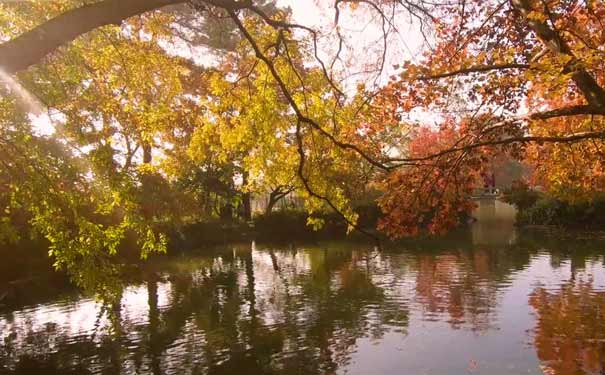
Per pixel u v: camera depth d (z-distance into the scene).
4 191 9.62
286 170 10.21
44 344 14.64
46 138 9.98
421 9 9.97
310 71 10.11
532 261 25.25
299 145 7.47
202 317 17.02
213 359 12.96
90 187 10.21
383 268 25.03
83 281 9.45
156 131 10.97
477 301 17.55
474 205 11.09
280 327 15.48
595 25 10.79
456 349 12.86
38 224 9.52
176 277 24.34
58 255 9.53
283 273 25.02
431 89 10.94
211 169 37.12
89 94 10.48
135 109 10.77
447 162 11.12
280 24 7.35
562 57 8.04
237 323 16.14
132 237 25.86
